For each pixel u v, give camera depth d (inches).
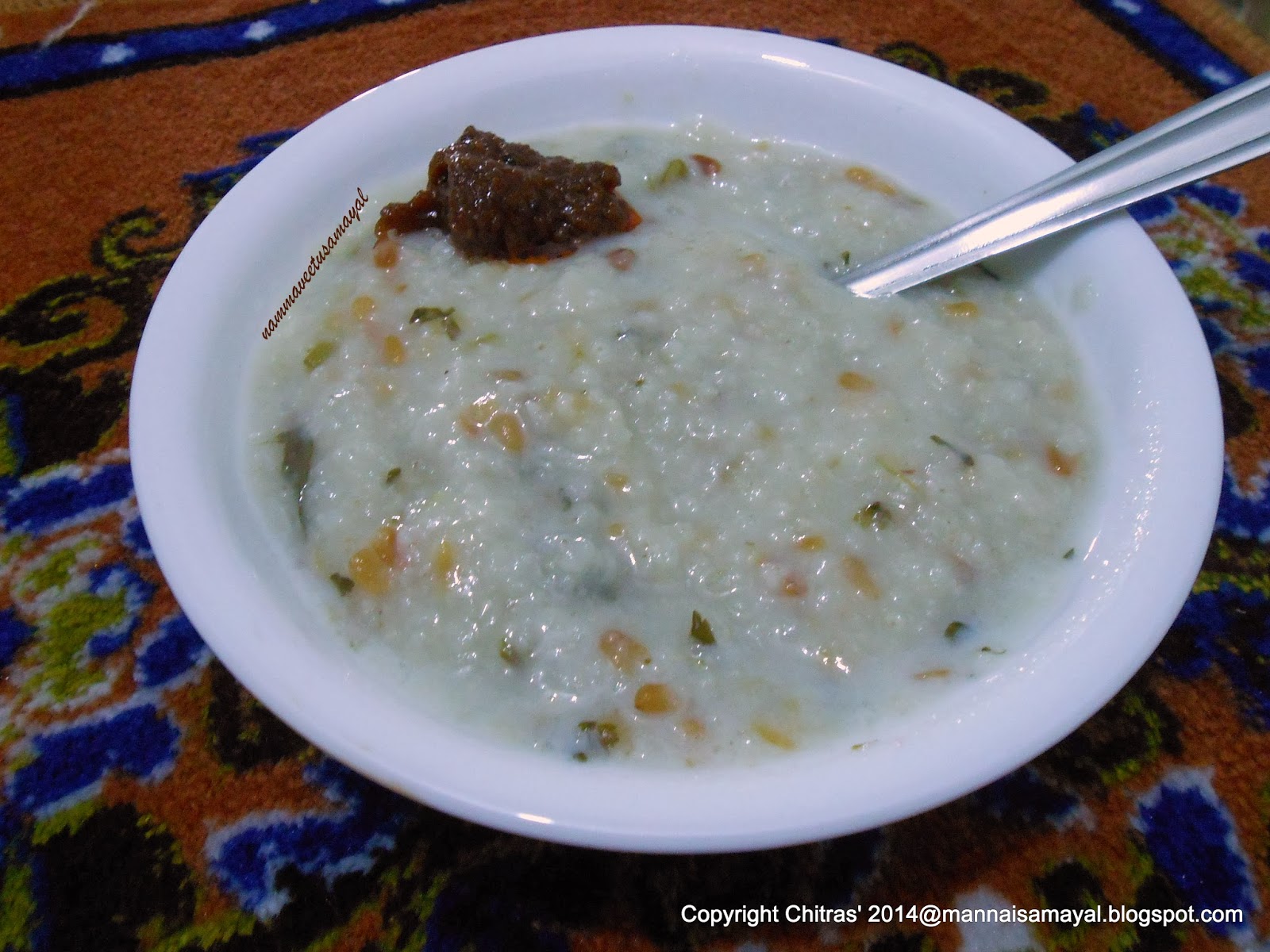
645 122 9.6
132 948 5.8
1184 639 7.1
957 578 6.5
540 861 6.1
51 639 7.1
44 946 5.8
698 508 6.9
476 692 6.1
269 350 7.6
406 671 6.2
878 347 7.7
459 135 9.0
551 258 8.3
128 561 7.5
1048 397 7.5
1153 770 6.5
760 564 6.6
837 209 8.8
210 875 6.0
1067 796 6.4
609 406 7.2
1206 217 9.9
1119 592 5.8
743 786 5.2
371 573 6.5
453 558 6.5
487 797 5.0
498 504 6.6
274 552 6.6
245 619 5.6
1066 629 5.9
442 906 5.9
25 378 8.6
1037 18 11.8
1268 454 8.2
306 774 6.4
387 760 5.1
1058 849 6.2
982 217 8.0
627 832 4.9
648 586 6.5
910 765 5.2
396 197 8.7
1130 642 5.5
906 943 5.8
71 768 6.4
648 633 6.3
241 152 10.4
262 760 6.5
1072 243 7.7
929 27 11.8
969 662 6.2
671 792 5.1
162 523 5.9
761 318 7.8
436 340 7.6
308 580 6.5
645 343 7.7
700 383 7.5
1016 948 5.8
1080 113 10.8
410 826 6.2
